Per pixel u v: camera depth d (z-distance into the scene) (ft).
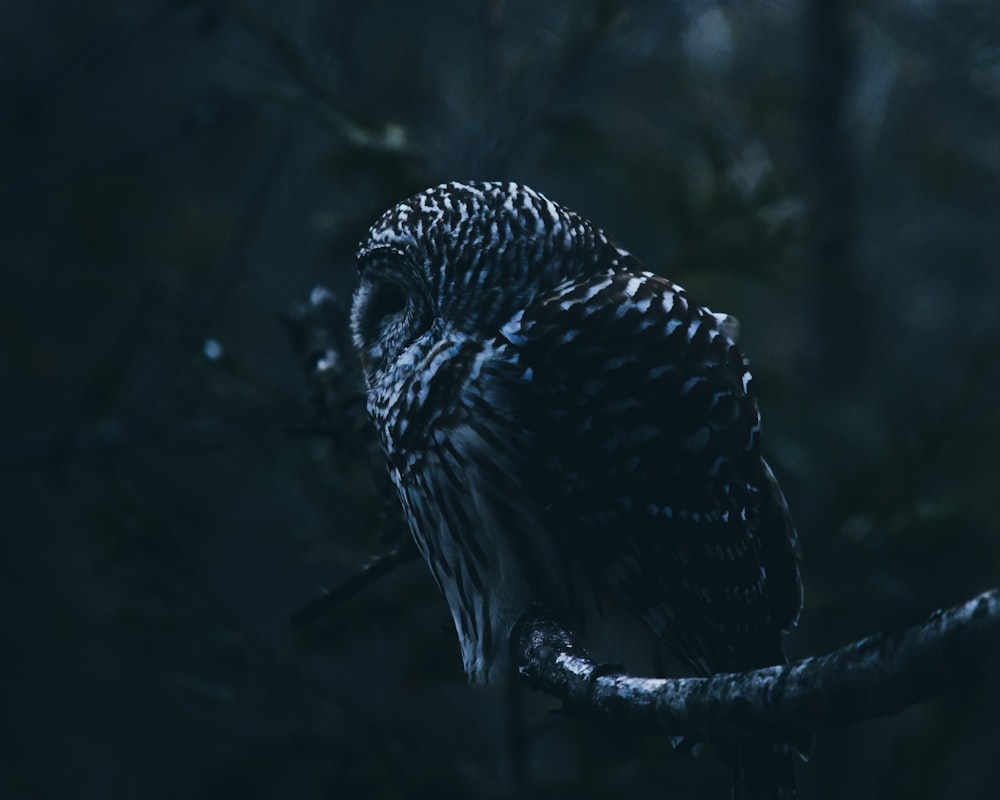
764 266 34.47
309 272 38.93
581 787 33.17
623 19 34.86
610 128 40.91
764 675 11.14
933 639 9.53
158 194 46.52
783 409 39.88
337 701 34.96
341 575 48.39
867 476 35.55
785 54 48.93
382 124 34.01
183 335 33.81
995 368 35.91
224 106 36.17
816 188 40.11
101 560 35.17
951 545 34.63
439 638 34.32
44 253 44.04
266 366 44.68
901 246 55.26
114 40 38.91
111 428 34.73
